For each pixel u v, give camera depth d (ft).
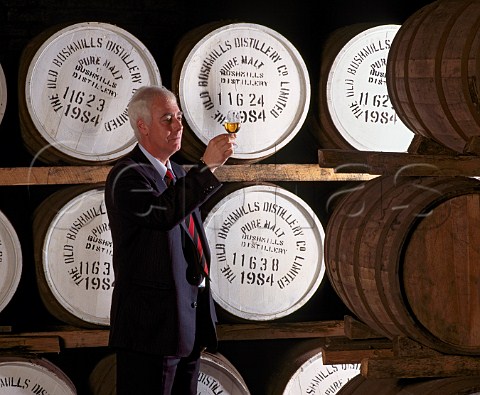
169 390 13.66
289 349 18.03
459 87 12.71
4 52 19.98
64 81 15.79
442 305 12.78
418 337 12.78
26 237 16.94
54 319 17.43
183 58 16.19
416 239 12.69
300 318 18.35
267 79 16.46
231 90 16.30
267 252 16.62
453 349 12.85
